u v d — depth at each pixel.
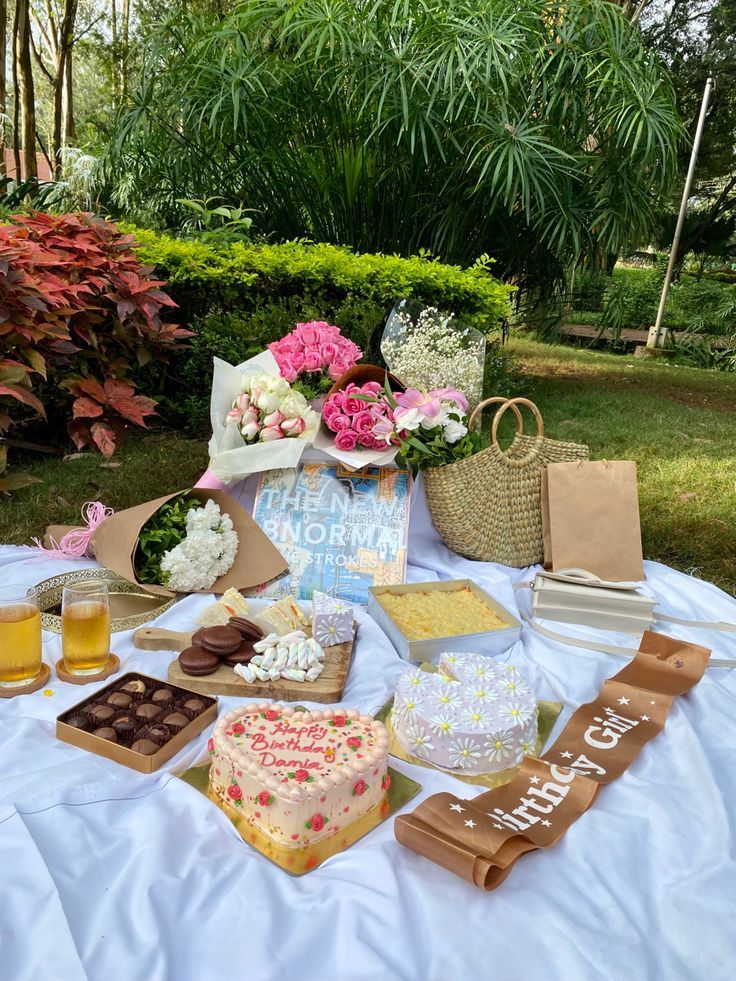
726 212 11.97
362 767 1.42
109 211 6.66
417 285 4.45
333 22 5.10
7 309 3.31
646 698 1.90
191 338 4.40
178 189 6.17
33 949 1.13
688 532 3.39
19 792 1.41
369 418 2.62
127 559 2.34
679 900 1.31
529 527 2.73
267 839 1.37
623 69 5.56
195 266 4.27
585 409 5.72
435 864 1.33
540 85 5.61
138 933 1.16
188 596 2.30
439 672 1.90
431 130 5.25
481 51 5.02
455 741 1.62
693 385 7.31
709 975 1.19
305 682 1.86
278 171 5.92
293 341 2.99
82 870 1.28
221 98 5.24
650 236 6.54
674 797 1.57
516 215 5.87
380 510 2.60
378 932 1.19
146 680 1.80
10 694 1.75
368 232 6.08
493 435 2.67
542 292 6.73
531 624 2.32
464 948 1.17
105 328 3.97
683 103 12.64
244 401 2.68
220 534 2.43
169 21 6.06
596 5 5.69
